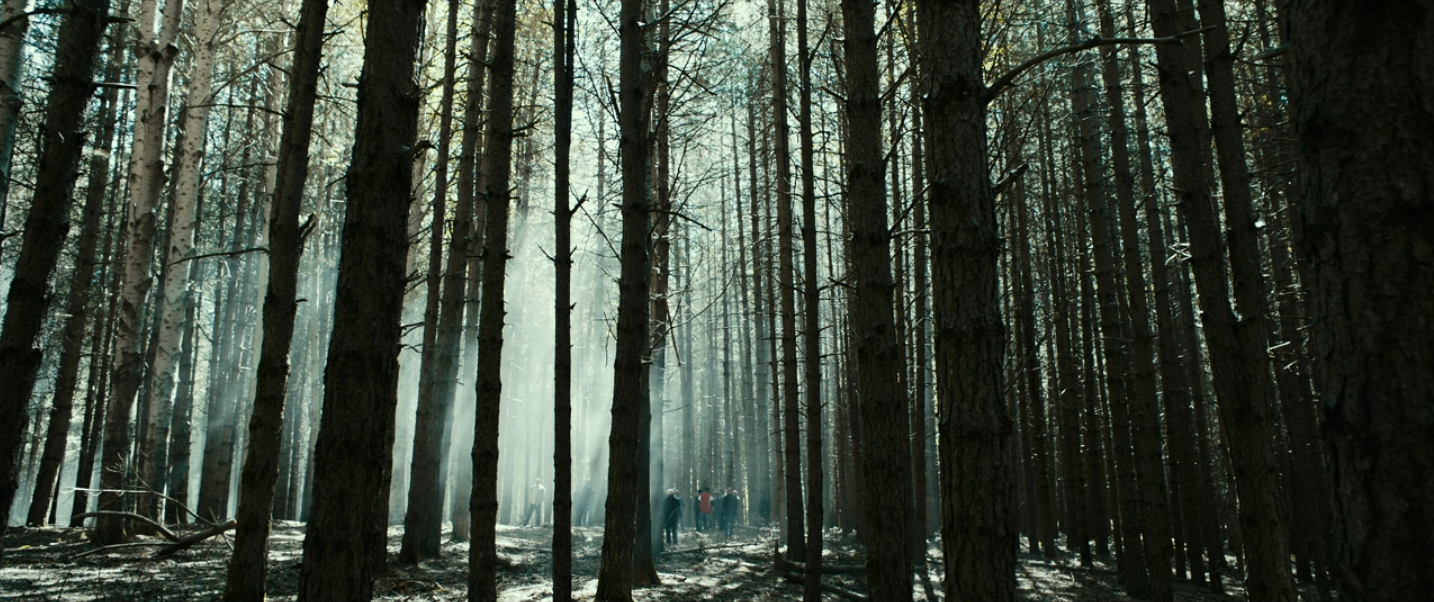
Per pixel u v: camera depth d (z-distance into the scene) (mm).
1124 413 11812
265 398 5906
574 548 15203
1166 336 12367
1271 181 12227
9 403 4109
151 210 11273
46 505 13492
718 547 17375
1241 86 12922
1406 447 1738
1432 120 1810
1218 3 5883
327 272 22453
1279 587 5027
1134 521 11438
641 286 8008
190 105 12133
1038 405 16797
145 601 7176
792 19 9969
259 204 20219
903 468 5727
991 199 3736
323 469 3418
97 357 19719
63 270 18547
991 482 3416
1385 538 1750
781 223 11883
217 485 15828
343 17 15359
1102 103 14461
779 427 17781
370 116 3664
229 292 20719
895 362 5750
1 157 5164
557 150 6633
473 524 5973
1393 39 1865
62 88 4492
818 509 8148
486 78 14188
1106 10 10805
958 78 3762
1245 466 5293
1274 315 12094
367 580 3463
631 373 7914
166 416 12062
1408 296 1776
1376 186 1836
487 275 6289
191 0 16516
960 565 3402
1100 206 12047
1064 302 15789
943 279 3674
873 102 5855
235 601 5598
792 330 11805
